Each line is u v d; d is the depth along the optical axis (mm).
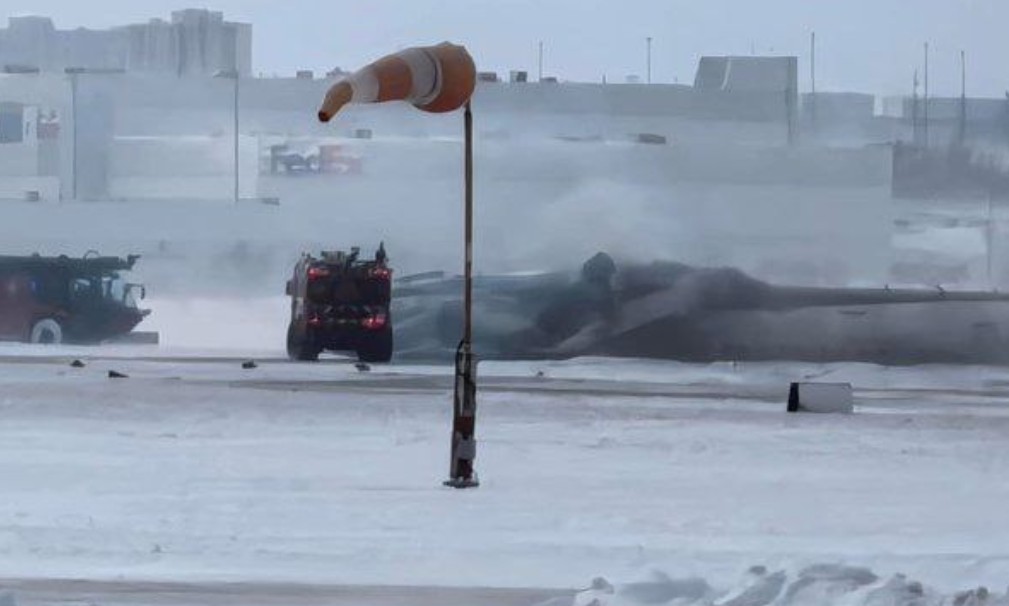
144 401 77375
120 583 32625
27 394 80625
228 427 66438
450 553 36844
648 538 39594
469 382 49188
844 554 37000
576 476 51688
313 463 54406
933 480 51781
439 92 50156
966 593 28484
